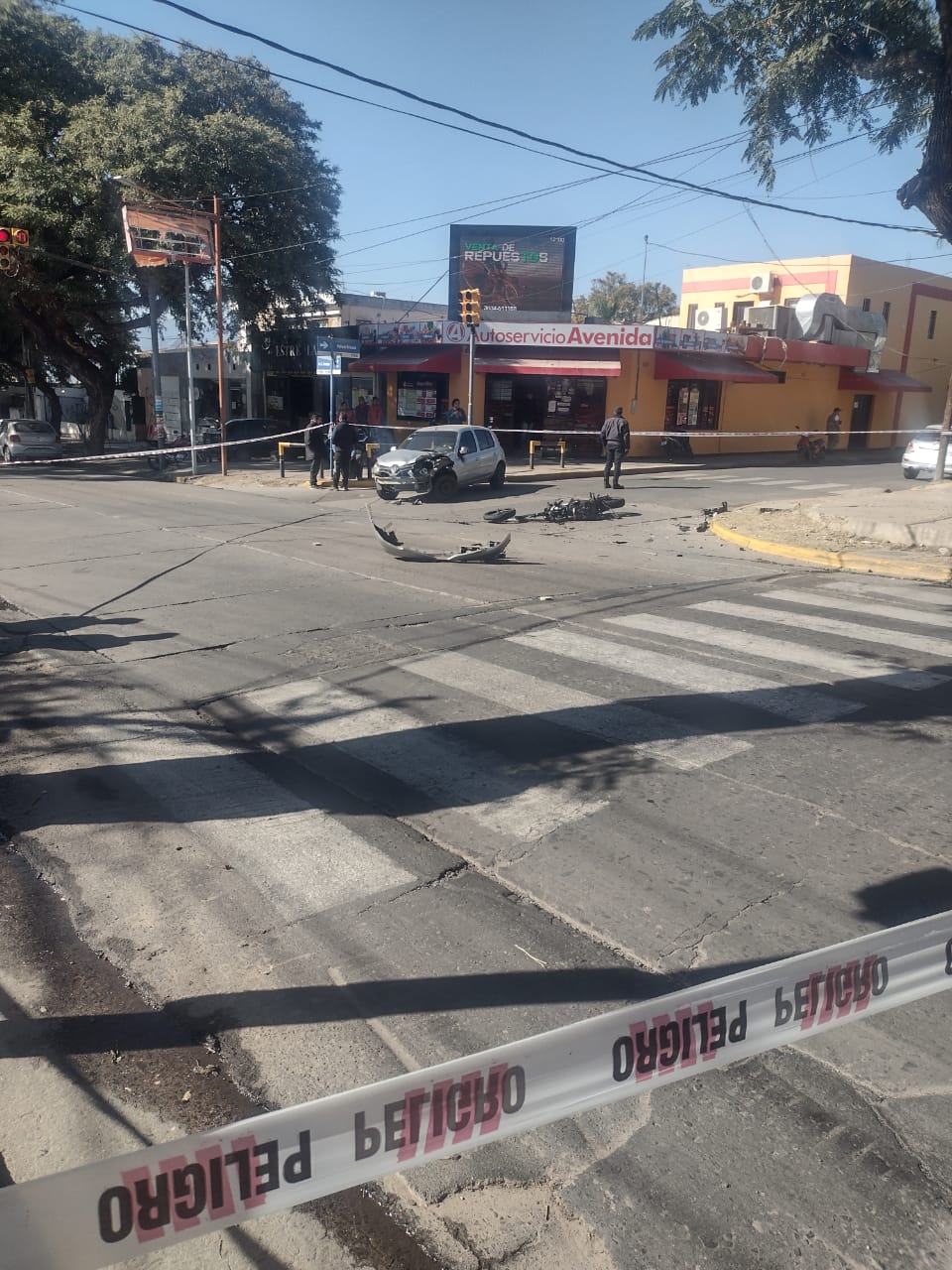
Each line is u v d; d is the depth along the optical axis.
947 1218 2.60
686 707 6.63
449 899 4.21
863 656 7.91
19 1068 3.22
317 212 33.03
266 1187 1.97
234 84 33.06
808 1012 2.66
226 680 7.33
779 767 5.61
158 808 5.14
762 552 13.45
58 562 12.37
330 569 11.80
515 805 5.13
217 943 3.92
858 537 13.76
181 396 44.06
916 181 12.55
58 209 27.69
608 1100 2.35
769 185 14.21
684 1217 2.61
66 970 3.75
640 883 4.33
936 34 12.38
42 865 4.54
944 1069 3.17
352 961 3.77
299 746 5.98
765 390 35.22
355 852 4.64
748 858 4.55
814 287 39.62
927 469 24.55
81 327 33.72
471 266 34.12
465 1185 2.73
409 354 31.19
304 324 35.97
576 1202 2.66
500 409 31.89
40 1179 1.77
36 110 29.39
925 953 2.89
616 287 70.62
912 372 43.28
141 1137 2.92
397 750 5.89
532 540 14.47
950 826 4.88
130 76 31.31
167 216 23.69
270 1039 3.35
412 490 19.56
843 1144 2.85
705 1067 2.50
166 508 18.39
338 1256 2.51
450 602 9.88
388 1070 3.18
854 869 4.44
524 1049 2.23
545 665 7.63
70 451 38.19
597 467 26.81
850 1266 2.46
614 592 10.41
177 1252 2.52
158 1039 3.36
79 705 6.80
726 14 13.13
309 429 23.73
